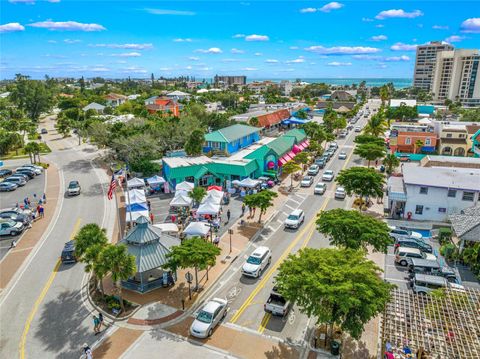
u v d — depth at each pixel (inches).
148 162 2534.5
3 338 1016.2
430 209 1897.1
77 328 1053.2
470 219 1539.1
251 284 1273.4
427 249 1493.6
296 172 2758.4
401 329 833.5
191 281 1258.6
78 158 3174.2
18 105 5841.5
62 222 1838.1
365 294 827.4
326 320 838.5
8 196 2230.6
